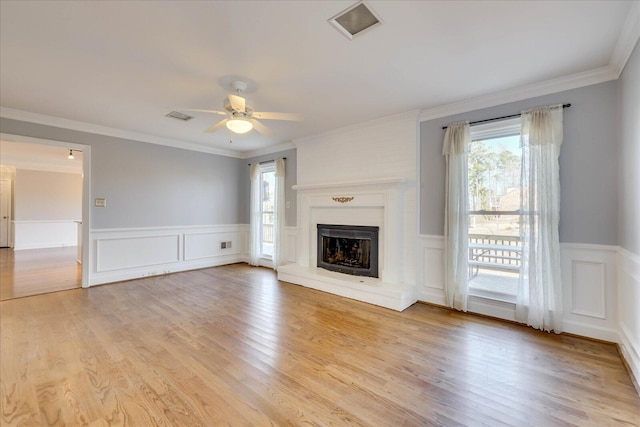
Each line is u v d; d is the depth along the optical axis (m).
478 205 3.42
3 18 1.93
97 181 4.53
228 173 6.33
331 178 4.68
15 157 7.71
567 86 2.83
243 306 3.62
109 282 4.68
